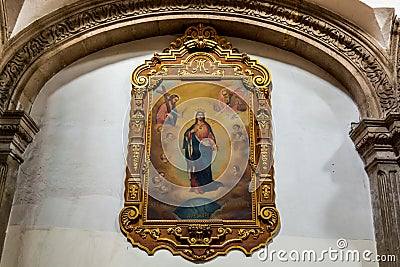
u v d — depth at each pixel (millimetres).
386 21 5492
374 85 5367
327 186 5070
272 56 5824
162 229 4852
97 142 5289
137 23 5738
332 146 5285
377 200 4859
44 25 5594
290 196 5016
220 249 4758
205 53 5734
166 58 5699
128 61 5789
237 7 5801
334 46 5613
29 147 5297
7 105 5184
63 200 4996
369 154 5090
